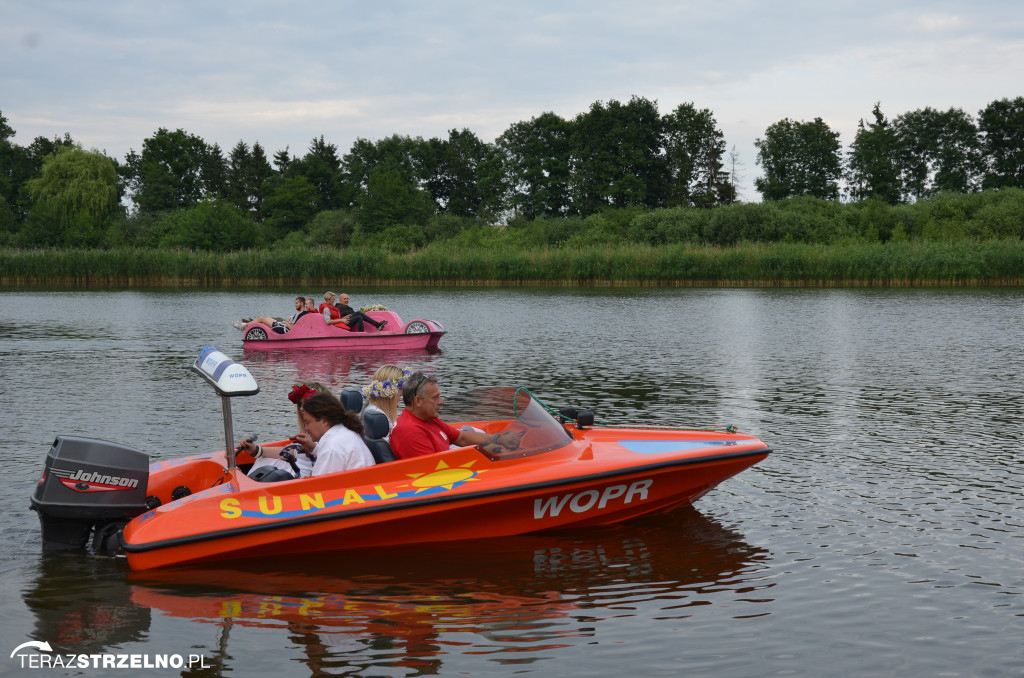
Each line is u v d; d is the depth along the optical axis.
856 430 10.03
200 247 72.19
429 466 6.30
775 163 110.75
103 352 18.22
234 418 10.84
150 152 119.19
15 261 49.28
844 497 7.38
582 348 18.53
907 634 4.73
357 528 6.07
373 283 49.53
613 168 99.81
